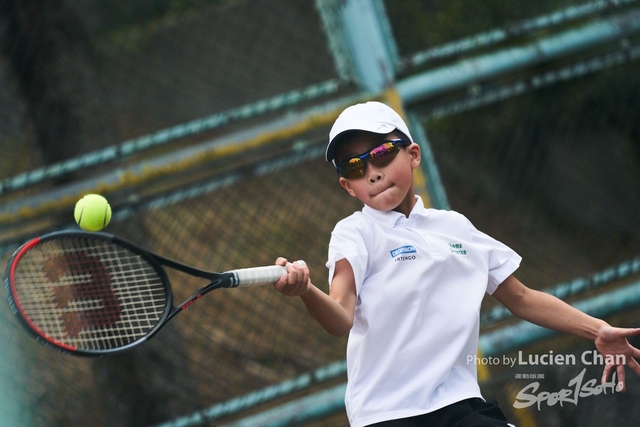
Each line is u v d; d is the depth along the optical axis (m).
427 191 12.55
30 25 13.26
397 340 8.12
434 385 8.01
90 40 16.16
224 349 13.98
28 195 11.70
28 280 8.76
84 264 8.82
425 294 8.22
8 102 13.41
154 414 12.95
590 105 17.30
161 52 19.02
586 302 13.03
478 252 8.72
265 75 19.28
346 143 8.56
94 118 13.80
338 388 12.12
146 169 11.97
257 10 19.61
